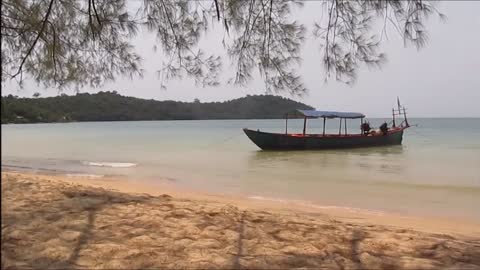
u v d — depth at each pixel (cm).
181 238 521
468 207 1028
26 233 507
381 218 883
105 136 5009
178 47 604
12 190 822
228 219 645
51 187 888
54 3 633
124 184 1373
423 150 2717
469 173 1662
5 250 441
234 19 532
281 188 1333
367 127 3091
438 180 1488
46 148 3209
